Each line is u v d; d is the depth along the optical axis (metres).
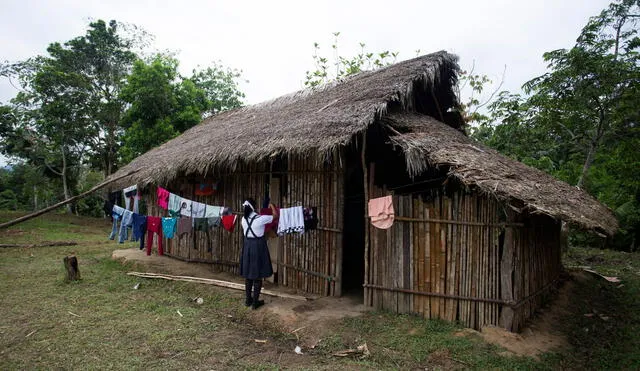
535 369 4.03
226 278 7.64
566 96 10.01
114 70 21.42
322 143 5.21
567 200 5.38
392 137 5.48
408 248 5.30
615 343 4.97
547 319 5.41
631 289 7.34
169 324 5.36
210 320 5.56
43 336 4.93
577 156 14.13
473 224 4.88
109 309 5.98
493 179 4.50
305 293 6.49
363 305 5.71
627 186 12.02
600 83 9.32
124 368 4.09
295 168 6.82
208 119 12.75
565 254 10.81
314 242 6.48
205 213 7.23
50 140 21.34
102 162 22.98
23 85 20.05
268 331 5.21
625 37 10.38
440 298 5.07
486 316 4.79
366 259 5.65
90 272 8.41
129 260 9.23
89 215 25.89
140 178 8.69
